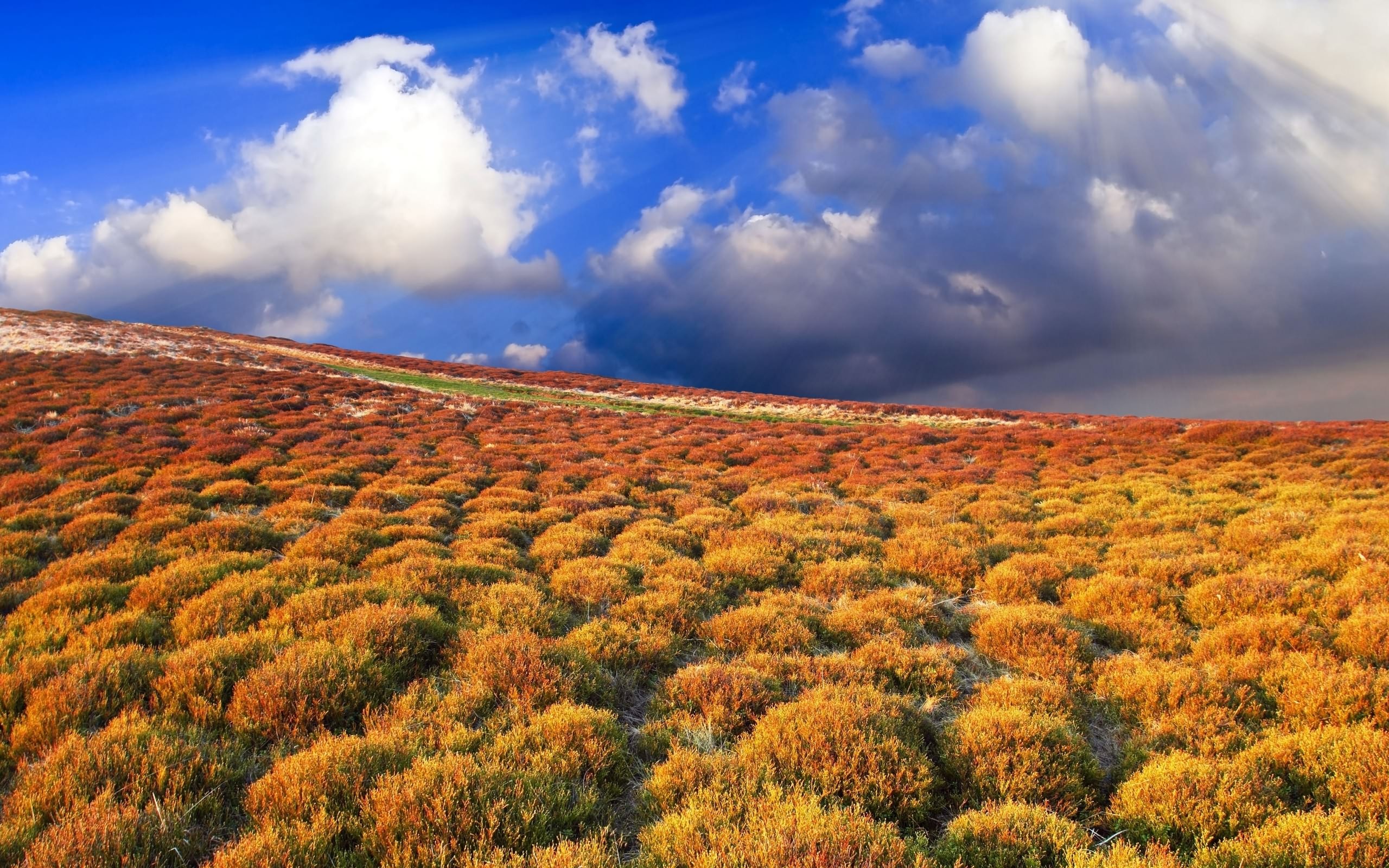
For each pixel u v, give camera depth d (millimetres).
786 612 8883
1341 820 4324
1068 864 4098
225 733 5383
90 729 5406
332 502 14977
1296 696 6324
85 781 4539
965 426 41750
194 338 50094
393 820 4180
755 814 4406
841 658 7293
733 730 6035
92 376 29922
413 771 4703
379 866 4035
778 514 15555
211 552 10500
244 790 4777
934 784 5098
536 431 28891
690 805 4605
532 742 5422
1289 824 4359
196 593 8625
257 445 20953
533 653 6828
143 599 8234
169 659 6422
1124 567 11039
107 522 11945
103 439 19797
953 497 17875
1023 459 24953
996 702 6520
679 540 12852
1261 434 26312
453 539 12633
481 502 15328
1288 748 5410
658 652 7559
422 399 35250
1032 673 7383
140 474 16609
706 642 8195
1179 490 17875
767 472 22266
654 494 17672
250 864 3824
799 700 6180
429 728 5547
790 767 5113
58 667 6129
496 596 8797
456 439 24609
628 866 4203
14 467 17141
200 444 19906
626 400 51781
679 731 5984
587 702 6457
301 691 5805
